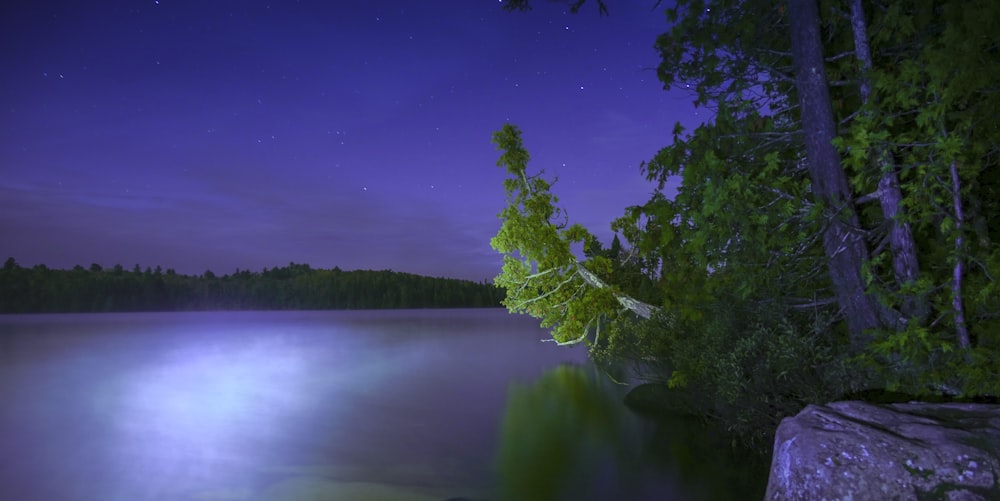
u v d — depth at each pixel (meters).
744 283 9.71
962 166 8.18
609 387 19.69
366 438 14.24
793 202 9.27
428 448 13.03
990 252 8.35
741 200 9.12
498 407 17.50
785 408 9.72
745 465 9.91
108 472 11.80
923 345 7.94
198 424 16.36
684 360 12.80
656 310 17.28
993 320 8.05
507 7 12.07
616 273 24.14
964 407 5.53
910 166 8.16
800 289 10.73
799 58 9.65
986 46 7.94
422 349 37.56
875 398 8.34
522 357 30.73
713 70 11.10
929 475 4.32
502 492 9.76
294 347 41.53
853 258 9.12
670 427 12.99
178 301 152.62
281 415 17.45
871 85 8.84
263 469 11.80
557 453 11.91
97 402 20.20
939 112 7.82
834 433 4.80
